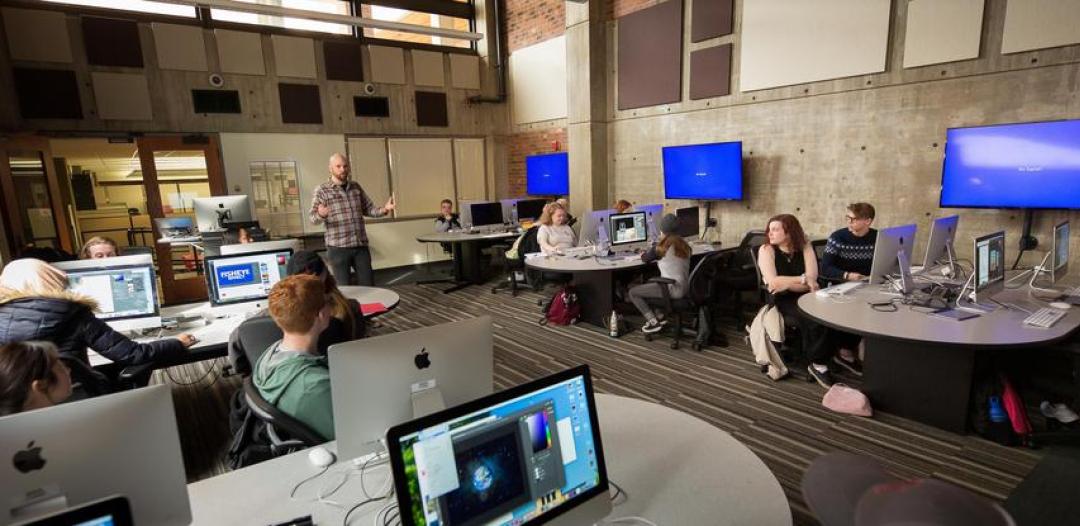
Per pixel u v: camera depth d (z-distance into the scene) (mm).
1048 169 3762
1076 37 3674
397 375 1349
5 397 1225
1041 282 3441
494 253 8594
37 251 4746
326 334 2236
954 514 689
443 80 8367
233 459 1895
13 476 922
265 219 7117
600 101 7207
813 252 3645
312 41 7242
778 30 5332
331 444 1567
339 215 4707
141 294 2746
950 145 4207
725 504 1235
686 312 4234
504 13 8586
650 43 6578
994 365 2713
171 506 1069
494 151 8992
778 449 2650
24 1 5629
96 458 987
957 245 4449
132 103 6195
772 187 5621
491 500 995
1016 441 2592
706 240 6184
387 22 7203
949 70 4305
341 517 1230
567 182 7797
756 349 3564
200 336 2744
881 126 4746
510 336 4648
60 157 7023
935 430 2773
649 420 1651
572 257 4871
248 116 6895
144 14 6211
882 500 757
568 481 1103
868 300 3080
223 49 6652
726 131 5953
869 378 3025
